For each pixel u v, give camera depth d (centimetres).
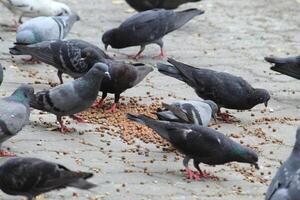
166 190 1166
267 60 1602
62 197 1116
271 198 973
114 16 2047
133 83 1448
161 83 1616
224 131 1407
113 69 1421
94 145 1303
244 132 1409
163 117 1272
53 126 1365
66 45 1505
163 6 1955
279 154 1325
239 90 1445
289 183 977
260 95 1455
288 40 1933
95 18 2017
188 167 1234
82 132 1347
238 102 1449
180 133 1196
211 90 1443
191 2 2008
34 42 1633
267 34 1966
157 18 1730
